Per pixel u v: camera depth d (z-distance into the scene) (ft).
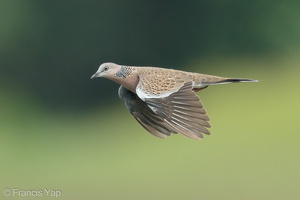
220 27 88.12
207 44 88.53
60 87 87.35
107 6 89.20
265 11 86.69
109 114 81.41
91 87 86.89
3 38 87.66
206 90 69.67
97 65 89.10
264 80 77.61
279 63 83.71
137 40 90.02
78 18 88.79
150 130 32.89
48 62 87.86
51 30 88.43
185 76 31.71
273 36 86.17
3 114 80.79
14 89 86.43
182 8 89.20
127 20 89.66
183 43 89.51
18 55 87.66
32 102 85.51
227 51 87.81
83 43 88.94
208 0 88.48
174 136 58.39
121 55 89.81
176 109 29.60
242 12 87.35
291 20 86.12
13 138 72.13
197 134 28.58
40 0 88.28
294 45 85.71
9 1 87.35
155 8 89.81
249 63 85.10
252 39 87.04
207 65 87.35
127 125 71.56
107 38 89.15
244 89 71.20
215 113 65.87
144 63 90.07
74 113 84.89
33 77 87.40
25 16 88.02
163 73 31.68
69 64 88.38
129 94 33.32
